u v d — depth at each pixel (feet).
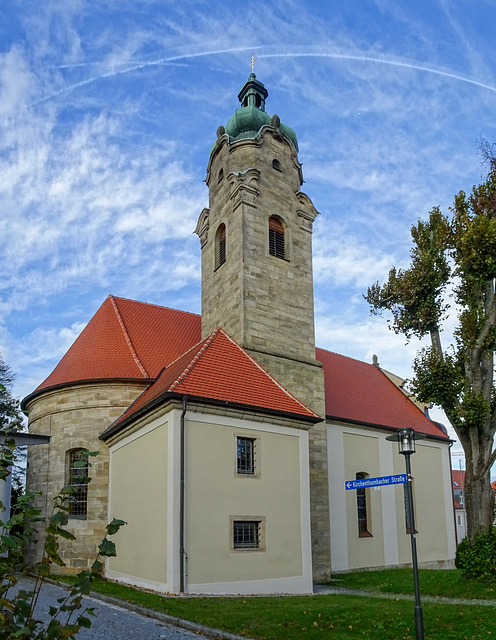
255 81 106.83
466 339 73.36
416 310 78.23
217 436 62.90
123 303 102.12
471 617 45.57
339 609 48.75
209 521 59.41
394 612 47.75
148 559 61.11
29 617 19.19
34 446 88.48
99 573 19.44
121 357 88.07
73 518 79.66
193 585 56.44
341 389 113.80
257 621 43.55
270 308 90.27
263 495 65.00
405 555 105.81
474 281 73.67
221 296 93.91
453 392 71.67
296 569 65.67
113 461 77.46
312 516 85.56
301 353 92.43
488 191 74.08
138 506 66.08
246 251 89.81
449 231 77.10
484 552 64.59
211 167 104.22
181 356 90.27
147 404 63.98
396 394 133.80
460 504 244.22
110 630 40.24
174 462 58.59
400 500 108.47
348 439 101.55
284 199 98.22
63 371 89.25
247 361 76.28
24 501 19.90
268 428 67.92
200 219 104.53
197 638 38.68
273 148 99.60
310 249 99.76
